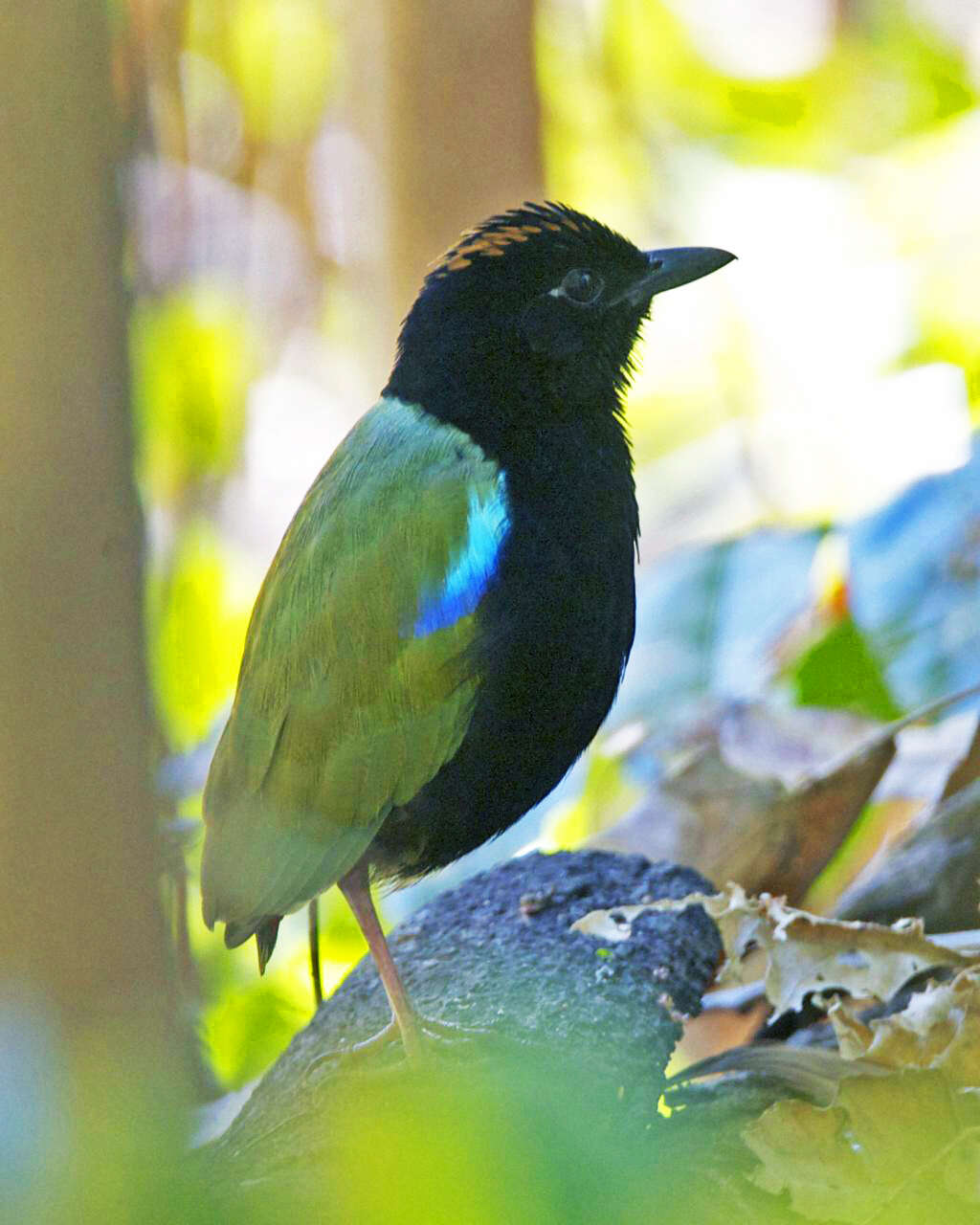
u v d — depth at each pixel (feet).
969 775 36.60
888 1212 22.12
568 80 72.02
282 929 50.78
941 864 33.91
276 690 31.48
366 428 32.91
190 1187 7.66
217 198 67.62
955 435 53.93
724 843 37.45
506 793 32.24
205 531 64.03
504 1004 29.71
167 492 64.28
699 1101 28.76
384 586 30.68
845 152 85.05
